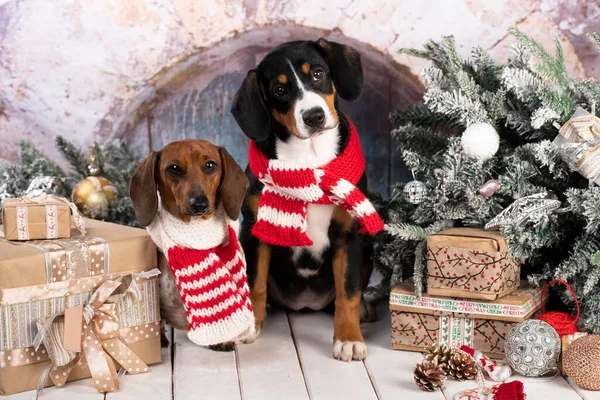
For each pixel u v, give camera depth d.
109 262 2.34
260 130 2.56
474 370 2.28
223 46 3.55
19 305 2.20
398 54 3.48
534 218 2.48
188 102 3.62
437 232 2.60
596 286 2.58
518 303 2.42
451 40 2.80
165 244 2.41
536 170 2.62
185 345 2.70
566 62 3.40
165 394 2.26
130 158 3.51
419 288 2.50
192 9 3.52
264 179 2.61
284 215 2.58
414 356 2.55
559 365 2.36
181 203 2.33
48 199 2.44
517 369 2.30
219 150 2.46
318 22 3.50
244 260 2.56
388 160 3.60
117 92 3.61
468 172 2.62
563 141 2.54
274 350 2.63
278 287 2.93
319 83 2.53
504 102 2.82
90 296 2.32
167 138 3.66
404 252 2.86
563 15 3.36
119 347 2.36
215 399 2.22
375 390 2.28
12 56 3.57
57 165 3.54
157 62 3.58
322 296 2.93
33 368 2.26
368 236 2.91
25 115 3.64
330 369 2.44
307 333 2.82
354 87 2.62
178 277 2.42
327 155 2.58
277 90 2.52
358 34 3.49
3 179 3.25
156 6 3.52
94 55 3.58
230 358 2.55
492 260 2.40
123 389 2.29
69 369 2.29
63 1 3.53
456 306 2.48
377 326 2.89
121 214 3.21
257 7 3.50
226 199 2.44
